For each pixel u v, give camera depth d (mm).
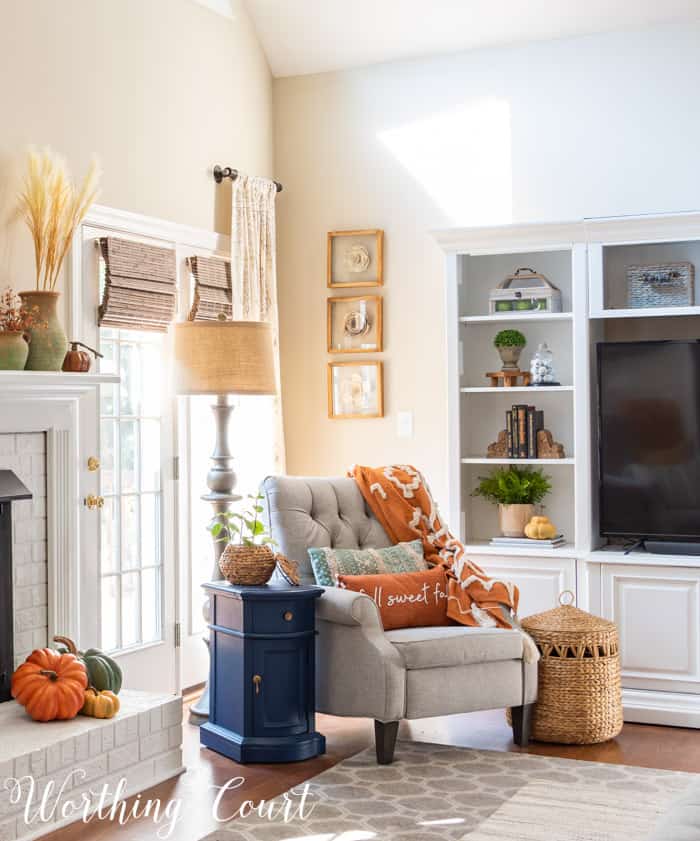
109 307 4516
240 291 5355
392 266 5676
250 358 4512
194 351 4492
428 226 5609
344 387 5758
